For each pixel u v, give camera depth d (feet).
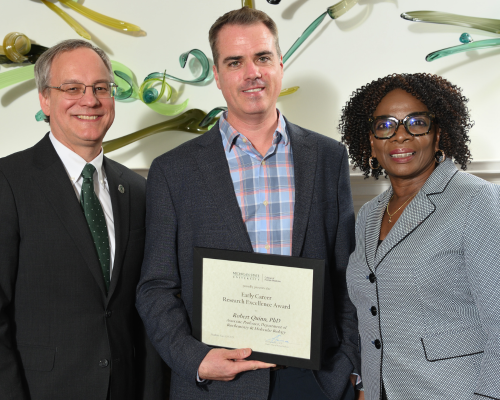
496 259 2.96
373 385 3.62
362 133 4.07
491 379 2.94
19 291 4.10
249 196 4.22
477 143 6.60
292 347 3.73
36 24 7.16
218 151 4.29
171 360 3.93
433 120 3.54
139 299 4.27
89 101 4.36
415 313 3.32
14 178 4.16
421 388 3.25
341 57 6.74
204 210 4.15
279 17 6.80
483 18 6.25
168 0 7.00
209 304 3.89
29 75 6.98
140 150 7.34
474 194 3.17
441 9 6.48
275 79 4.21
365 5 6.60
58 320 4.11
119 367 4.34
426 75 3.70
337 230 4.48
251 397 3.89
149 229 4.36
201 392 4.04
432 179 3.50
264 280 3.74
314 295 3.64
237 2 6.86
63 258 4.14
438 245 3.23
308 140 4.47
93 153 4.60
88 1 7.11
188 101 7.17
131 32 7.09
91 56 4.46
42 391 4.02
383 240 3.62
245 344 3.84
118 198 4.66
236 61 4.12
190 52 6.65
